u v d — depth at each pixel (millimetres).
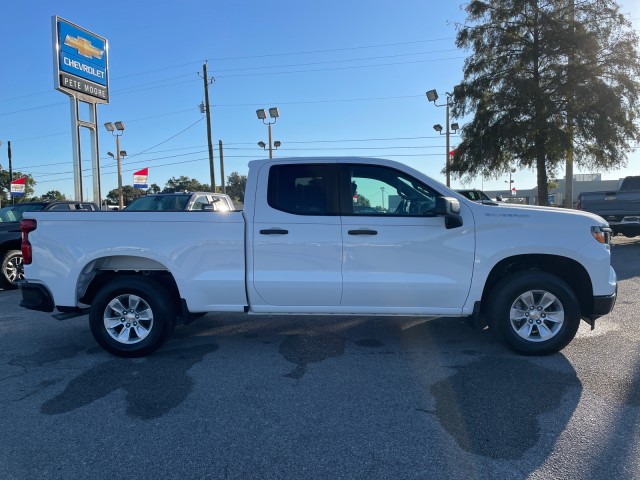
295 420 3705
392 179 5086
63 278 5219
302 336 5910
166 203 13422
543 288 4867
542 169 24203
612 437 3369
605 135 22609
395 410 3848
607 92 22281
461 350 5270
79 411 3924
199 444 3379
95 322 5195
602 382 4305
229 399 4105
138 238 5133
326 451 3258
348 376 4578
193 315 5484
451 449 3256
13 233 9812
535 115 23391
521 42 24219
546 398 4008
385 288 4930
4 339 6051
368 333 5980
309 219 4992
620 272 10023
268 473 3021
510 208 4988
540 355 4977
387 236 4922
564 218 4863
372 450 3262
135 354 5195
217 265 5086
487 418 3686
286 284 4988
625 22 23125
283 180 5121
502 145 24375
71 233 5203
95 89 23812
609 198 14469
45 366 5016
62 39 21672
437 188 5016
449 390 4203
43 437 3510
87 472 3062
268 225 5016
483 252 4867
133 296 5230
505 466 3047
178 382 4500
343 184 5078
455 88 25953
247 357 5176
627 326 6035
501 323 4945
